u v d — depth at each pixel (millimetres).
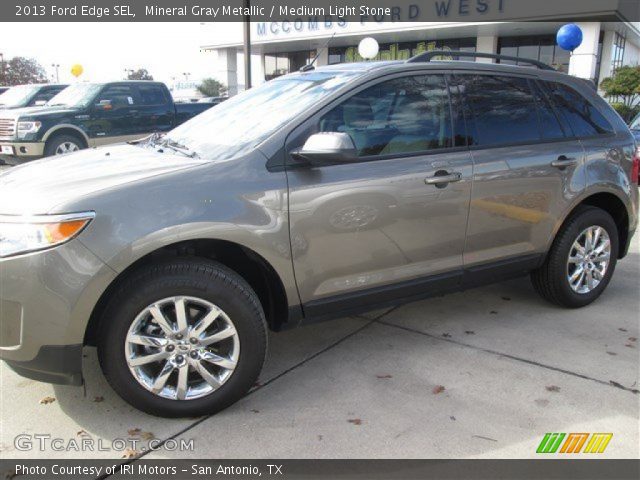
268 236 2992
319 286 3264
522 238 4070
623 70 22594
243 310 2949
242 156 3033
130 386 2840
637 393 3270
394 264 3506
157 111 12500
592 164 4340
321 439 2824
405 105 3557
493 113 3922
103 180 2859
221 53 30516
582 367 3568
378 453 2725
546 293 4488
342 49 28406
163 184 2822
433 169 3531
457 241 3732
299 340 3953
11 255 2582
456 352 3764
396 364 3596
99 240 2635
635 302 4738
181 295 2834
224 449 2746
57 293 2592
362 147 3359
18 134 10766
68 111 11094
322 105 3271
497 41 25156
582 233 4398
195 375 3043
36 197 2723
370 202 3301
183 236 2771
